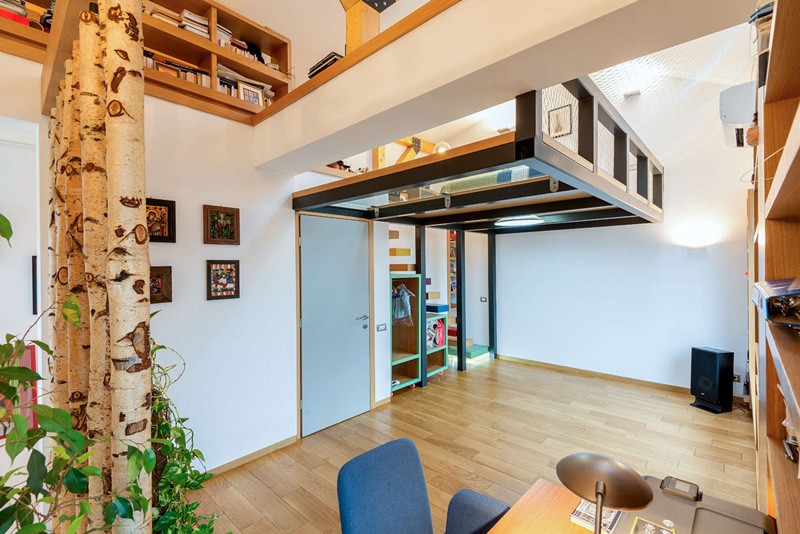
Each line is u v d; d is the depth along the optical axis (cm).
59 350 147
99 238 111
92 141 110
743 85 197
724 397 363
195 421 254
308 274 326
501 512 132
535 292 539
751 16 97
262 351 292
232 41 282
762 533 108
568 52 122
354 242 367
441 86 144
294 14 335
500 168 169
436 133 565
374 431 333
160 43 246
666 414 361
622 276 461
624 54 123
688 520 115
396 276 421
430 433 327
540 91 148
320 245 336
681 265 419
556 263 517
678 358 423
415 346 456
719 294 396
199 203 255
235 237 271
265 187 293
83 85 110
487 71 133
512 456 285
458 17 139
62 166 146
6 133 217
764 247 87
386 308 405
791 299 62
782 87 77
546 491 135
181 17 249
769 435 101
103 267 110
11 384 84
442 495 236
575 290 500
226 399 270
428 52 149
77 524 72
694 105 311
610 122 229
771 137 84
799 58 64
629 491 74
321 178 339
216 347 264
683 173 415
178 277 245
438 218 429
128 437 91
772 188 69
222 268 266
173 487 123
